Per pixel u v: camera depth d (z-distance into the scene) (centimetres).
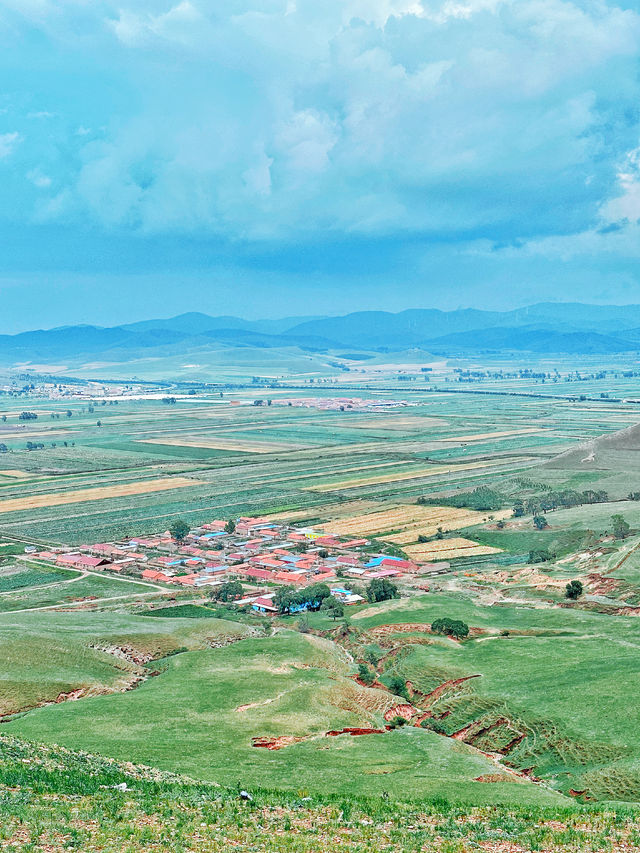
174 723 9950
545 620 15838
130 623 15550
